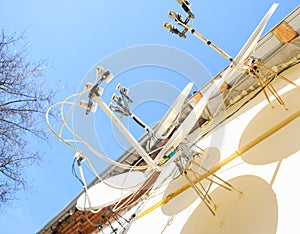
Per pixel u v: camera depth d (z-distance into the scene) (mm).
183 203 2709
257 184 1980
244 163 2295
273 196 1780
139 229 3055
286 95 2512
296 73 2711
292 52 2879
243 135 2604
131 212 3738
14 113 5598
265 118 2520
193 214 2373
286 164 1916
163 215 2873
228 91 3211
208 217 2158
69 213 4840
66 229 5055
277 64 2957
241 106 3068
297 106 2293
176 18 2338
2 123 5523
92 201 2947
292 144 2023
